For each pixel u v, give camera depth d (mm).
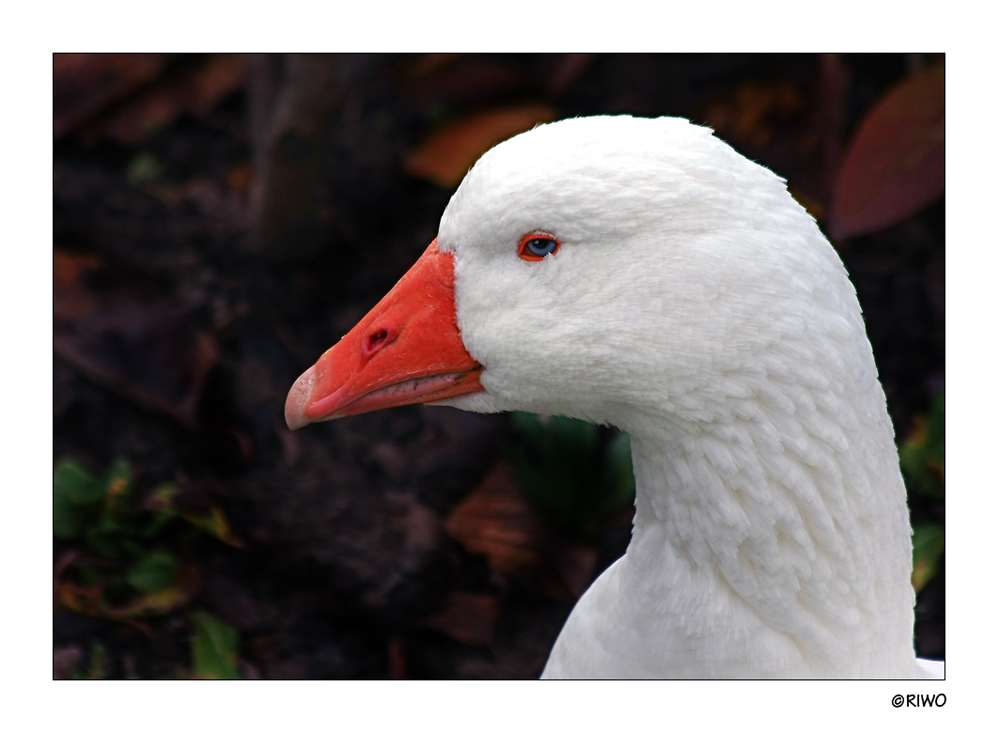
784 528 2609
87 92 7137
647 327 2557
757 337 2490
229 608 5152
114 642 5004
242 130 7367
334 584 5250
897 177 5699
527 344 2707
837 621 2707
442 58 6918
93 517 5277
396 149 6848
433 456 5754
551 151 2613
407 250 6738
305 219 6504
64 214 6723
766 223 2525
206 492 5543
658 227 2533
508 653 5113
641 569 2918
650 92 7145
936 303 6367
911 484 5574
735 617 2742
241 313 6363
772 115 6980
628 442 5492
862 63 6844
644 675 2967
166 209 6863
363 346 2986
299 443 5824
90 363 5918
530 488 5461
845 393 2547
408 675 5074
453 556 5355
